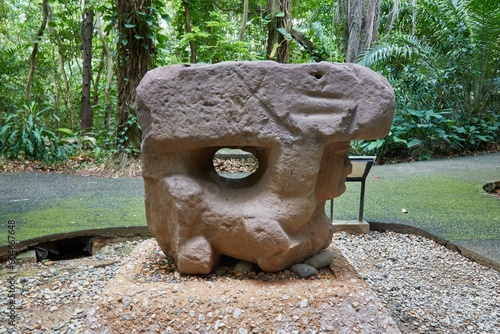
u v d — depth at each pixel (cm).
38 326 211
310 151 190
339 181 216
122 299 189
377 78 187
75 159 658
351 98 185
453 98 767
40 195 432
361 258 310
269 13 639
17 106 822
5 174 556
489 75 743
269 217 196
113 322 185
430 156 714
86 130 824
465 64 743
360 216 357
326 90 187
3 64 907
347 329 181
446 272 284
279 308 184
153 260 235
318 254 225
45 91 1002
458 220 362
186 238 206
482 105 761
